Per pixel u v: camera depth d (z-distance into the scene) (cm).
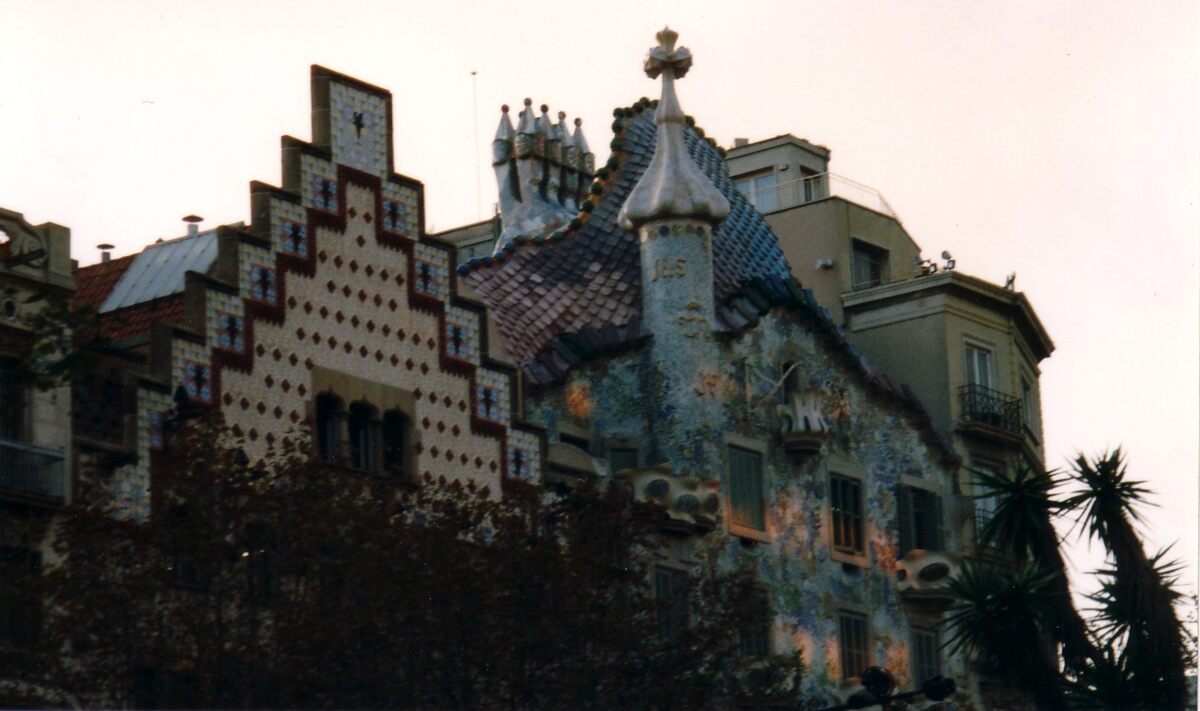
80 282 5719
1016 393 7331
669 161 6334
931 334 7200
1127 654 5412
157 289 5581
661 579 5966
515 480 5616
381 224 5500
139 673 4397
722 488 6178
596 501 5034
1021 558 5562
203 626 4447
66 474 4806
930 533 6794
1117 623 5434
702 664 5031
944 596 6650
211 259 5600
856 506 6594
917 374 7188
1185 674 5416
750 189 7881
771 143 7869
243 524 4572
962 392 7169
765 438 6356
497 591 4753
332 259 5384
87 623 4406
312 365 5288
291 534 4575
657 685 4844
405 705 4578
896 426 6794
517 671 4709
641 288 6328
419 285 5544
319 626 4481
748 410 6322
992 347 7325
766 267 6619
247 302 5200
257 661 4438
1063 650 5478
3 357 4797
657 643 5000
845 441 6606
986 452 7181
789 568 6319
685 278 6259
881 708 6338
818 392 6506
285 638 4472
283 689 4434
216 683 4412
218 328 5138
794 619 6291
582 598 4794
